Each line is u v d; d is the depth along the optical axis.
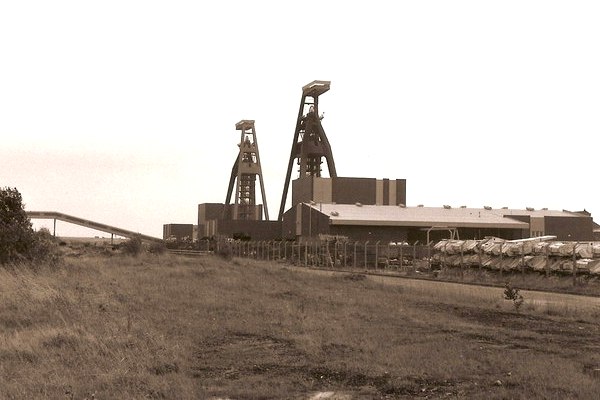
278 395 10.34
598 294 35.12
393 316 20.48
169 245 147.88
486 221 119.75
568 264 43.25
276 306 23.05
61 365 11.80
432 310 23.09
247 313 20.98
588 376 11.34
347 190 142.88
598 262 40.78
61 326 15.74
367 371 12.04
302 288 32.25
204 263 55.19
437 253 61.56
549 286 41.12
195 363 12.91
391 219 116.00
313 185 140.75
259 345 15.16
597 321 20.33
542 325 19.12
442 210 126.44
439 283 43.84
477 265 53.41
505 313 22.50
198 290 28.47
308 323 18.33
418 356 13.30
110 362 12.05
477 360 12.88
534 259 46.78
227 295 27.00
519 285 42.16
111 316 17.59
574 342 15.61
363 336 16.03
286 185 189.62
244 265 56.22
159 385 10.49
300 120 186.25
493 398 9.84
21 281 23.23
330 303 24.56
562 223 125.56
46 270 30.11
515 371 11.74
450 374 11.71
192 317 19.59
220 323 18.48
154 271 40.81
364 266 74.44
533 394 10.04
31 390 10.00
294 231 130.12
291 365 12.80
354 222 113.06
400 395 10.32
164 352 13.26
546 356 13.34
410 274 57.72
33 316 17.73
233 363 13.02
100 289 24.52
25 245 33.03
